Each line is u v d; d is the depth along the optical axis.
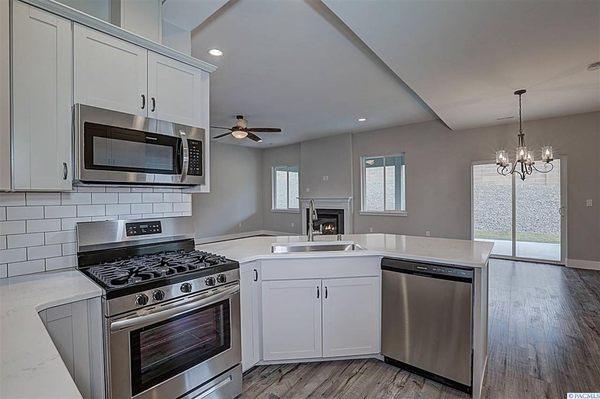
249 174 9.83
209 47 3.35
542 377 2.35
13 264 1.82
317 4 2.61
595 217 5.44
